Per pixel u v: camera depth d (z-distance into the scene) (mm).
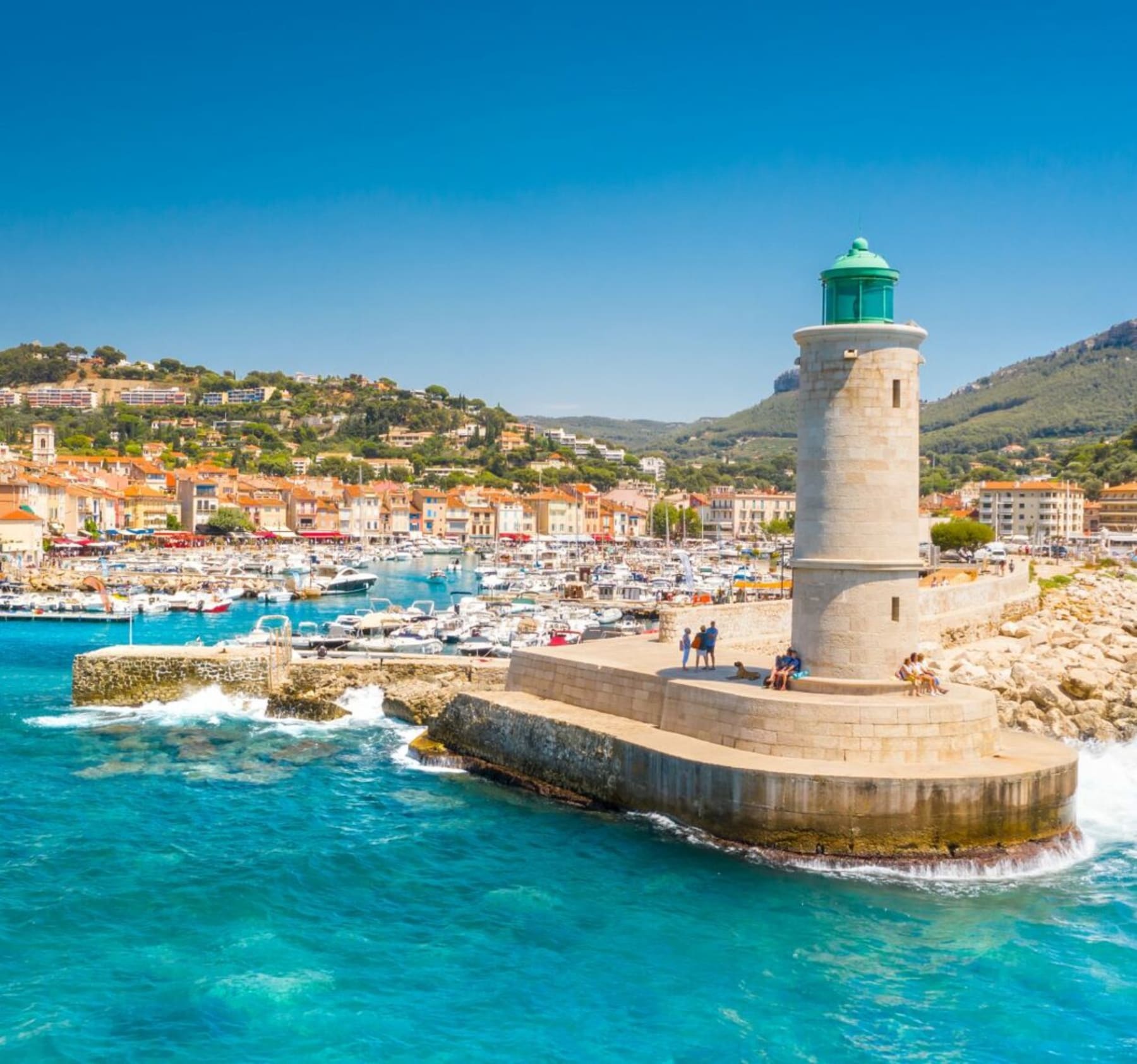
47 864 34031
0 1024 24938
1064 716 52500
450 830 37531
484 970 27719
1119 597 99312
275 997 26266
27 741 50000
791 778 33625
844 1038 24953
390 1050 24250
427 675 57844
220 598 118688
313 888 32562
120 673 57969
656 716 41250
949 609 76250
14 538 160000
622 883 32719
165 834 37031
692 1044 24672
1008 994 26812
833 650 37812
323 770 45406
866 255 38594
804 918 30484
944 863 33062
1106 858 35219
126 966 27672
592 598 117062
